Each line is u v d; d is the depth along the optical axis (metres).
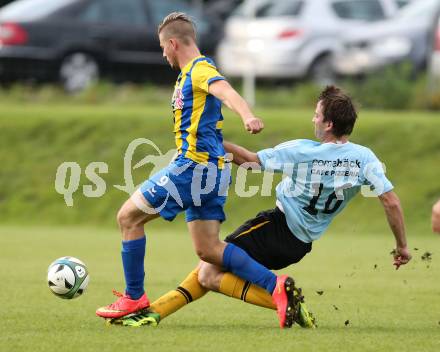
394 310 28.78
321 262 42.94
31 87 82.25
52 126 68.75
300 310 24.39
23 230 57.34
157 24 84.00
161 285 34.56
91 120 68.81
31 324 25.08
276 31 82.81
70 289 26.11
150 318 24.75
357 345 21.88
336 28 83.94
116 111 71.38
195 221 24.38
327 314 27.86
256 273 24.16
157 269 39.59
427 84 79.81
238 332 23.70
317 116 24.75
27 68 80.44
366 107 78.81
